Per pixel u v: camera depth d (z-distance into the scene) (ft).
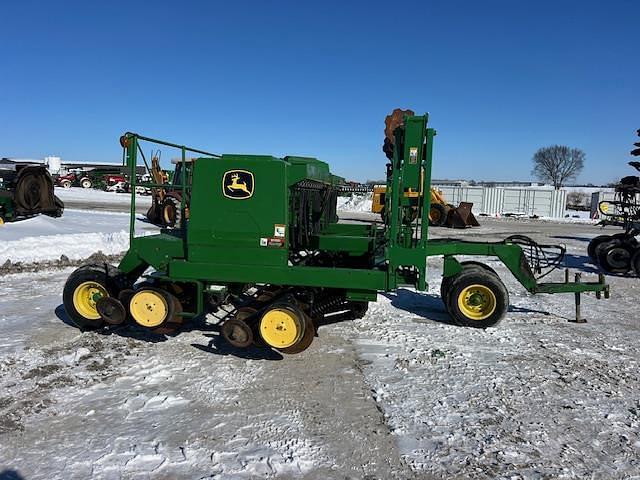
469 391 15.64
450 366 17.63
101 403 14.26
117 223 58.90
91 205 91.61
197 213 18.15
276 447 12.19
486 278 21.89
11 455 11.62
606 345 20.49
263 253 18.03
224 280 18.22
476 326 22.22
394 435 12.91
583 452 12.28
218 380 16.01
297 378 16.33
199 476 10.96
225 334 17.24
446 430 13.23
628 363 18.43
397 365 17.63
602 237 44.09
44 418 13.34
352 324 22.49
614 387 16.20
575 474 11.35
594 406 14.78
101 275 19.97
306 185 19.88
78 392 14.90
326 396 15.07
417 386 15.92
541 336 21.45
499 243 23.34
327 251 22.39
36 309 23.71
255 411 14.02
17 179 52.47
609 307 27.58
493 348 19.66
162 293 17.98
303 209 20.72
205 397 14.80
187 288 19.21
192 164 18.30
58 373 16.25
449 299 22.50
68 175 150.30
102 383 15.57
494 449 12.34
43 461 11.40
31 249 36.94
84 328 20.34
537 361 18.37
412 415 14.01
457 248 22.82
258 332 17.56
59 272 32.68
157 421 13.32
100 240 41.78
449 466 11.59
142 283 19.63
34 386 15.25
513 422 13.71
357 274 18.28
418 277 18.66
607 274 39.78
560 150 256.52
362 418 13.76
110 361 17.37
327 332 21.24
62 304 24.68
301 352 18.69
